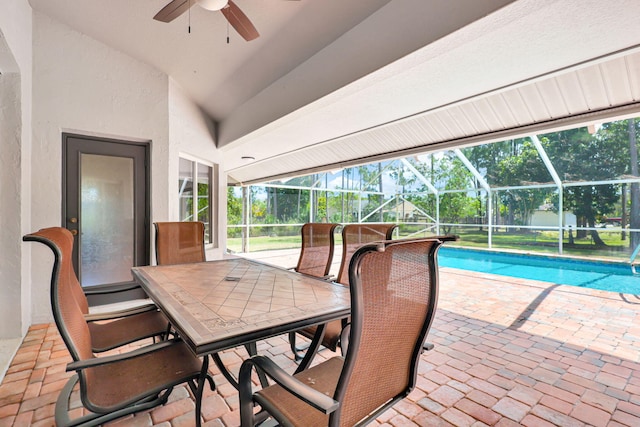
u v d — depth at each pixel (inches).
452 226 395.9
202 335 50.3
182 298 72.0
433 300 48.0
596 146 280.1
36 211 135.6
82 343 55.7
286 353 109.9
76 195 149.3
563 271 286.2
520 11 75.3
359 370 39.6
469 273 265.4
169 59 160.7
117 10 131.9
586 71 118.3
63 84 142.3
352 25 112.9
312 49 129.8
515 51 96.6
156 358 68.4
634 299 182.9
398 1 97.7
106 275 157.5
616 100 124.3
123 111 158.1
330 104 138.0
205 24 133.8
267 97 163.6
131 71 160.4
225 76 169.2
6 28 102.0
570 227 304.3
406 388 50.2
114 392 56.2
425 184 410.6
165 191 170.7
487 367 100.7
